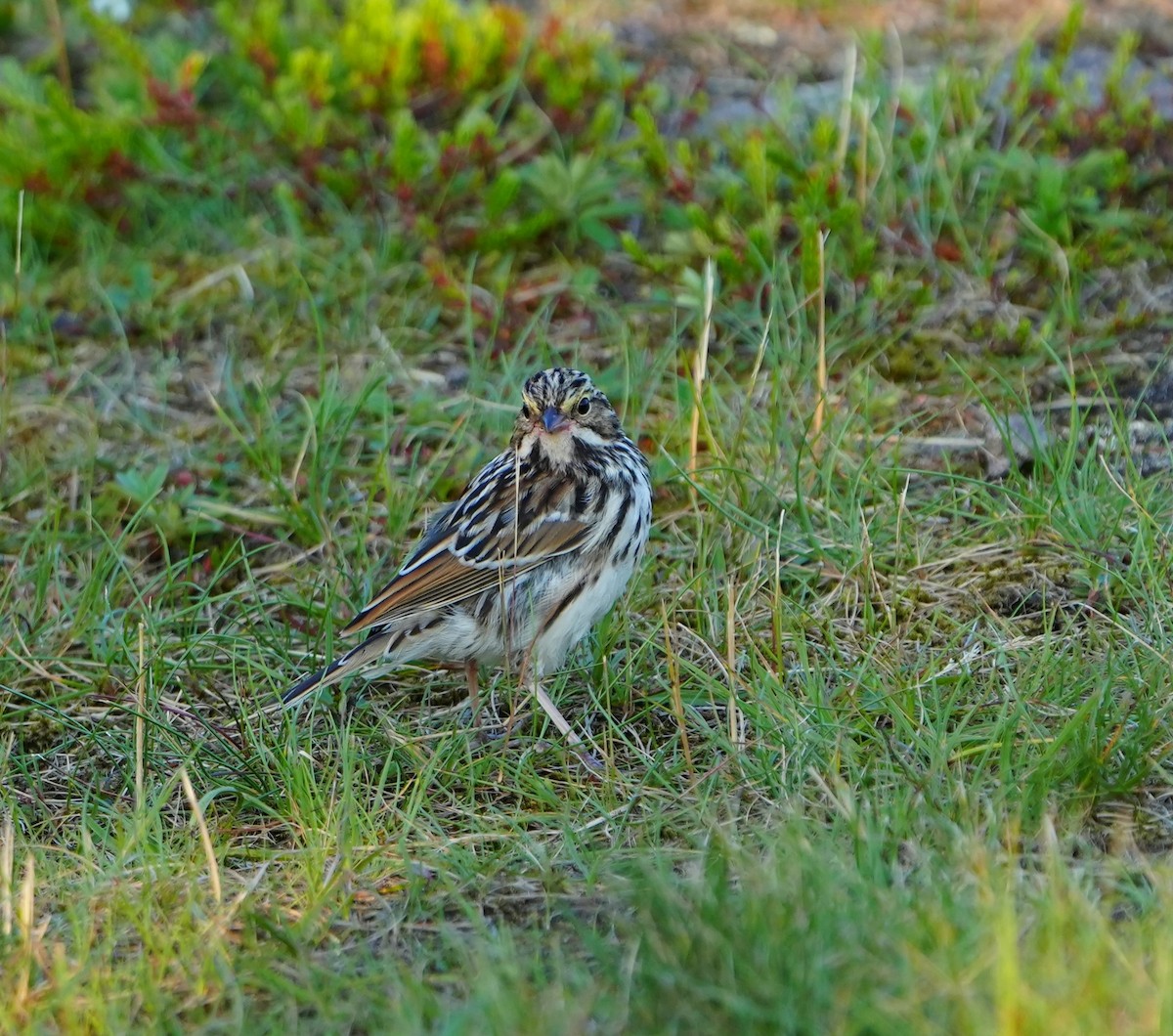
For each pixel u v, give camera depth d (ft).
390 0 51.90
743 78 54.13
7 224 48.47
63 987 23.17
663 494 37.99
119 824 29.12
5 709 33.37
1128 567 33.40
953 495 36.35
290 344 44.32
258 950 24.71
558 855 27.22
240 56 52.29
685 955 21.80
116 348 44.98
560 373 32.35
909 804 25.95
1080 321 42.27
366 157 48.70
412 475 38.93
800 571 34.65
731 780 28.68
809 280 41.81
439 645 32.09
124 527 38.91
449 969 24.17
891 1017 20.16
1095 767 26.81
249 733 30.91
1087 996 19.84
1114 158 45.57
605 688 32.24
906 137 47.29
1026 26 56.08
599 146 48.57
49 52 55.98
